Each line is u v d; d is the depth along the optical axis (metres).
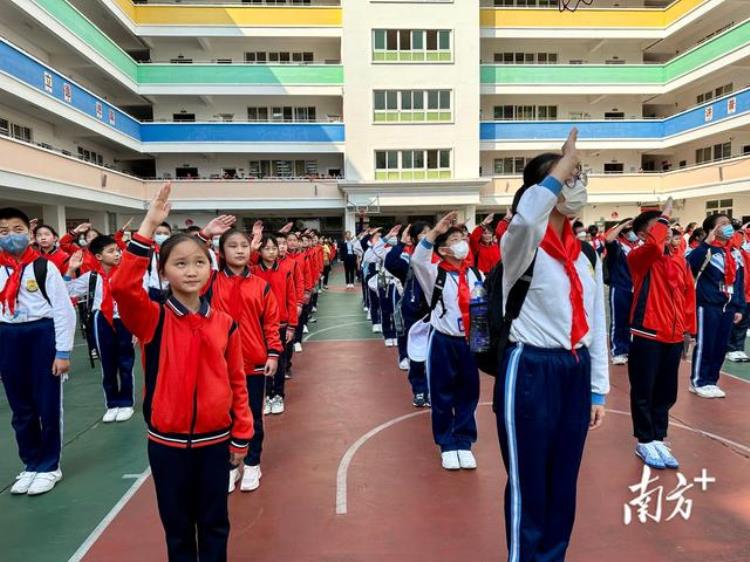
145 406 2.50
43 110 15.98
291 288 5.46
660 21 25.05
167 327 2.45
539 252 2.32
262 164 25.19
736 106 20.38
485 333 2.59
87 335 7.72
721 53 21.41
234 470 3.86
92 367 7.76
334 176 25.02
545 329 2.32
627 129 24.97
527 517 2.39
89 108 18.45
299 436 4.86
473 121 24.39
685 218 24.14
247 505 3.62
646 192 24.78
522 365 2.34
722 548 3.03
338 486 3.87
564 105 26.45
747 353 7.94
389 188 23.86
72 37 17.70
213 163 24.88
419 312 4.65
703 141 24.20
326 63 24.56
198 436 2.46
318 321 11.59
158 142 23.23
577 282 2.33
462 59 24.20
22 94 14.40
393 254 5.30
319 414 5.45
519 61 26.39
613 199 24.77
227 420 2.55
